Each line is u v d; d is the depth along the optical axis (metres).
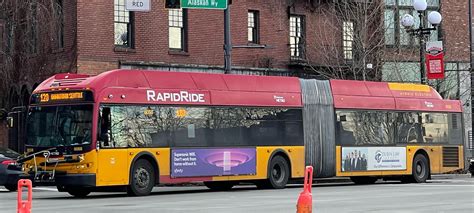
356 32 44.06
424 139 34.91
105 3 38.81
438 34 48.16
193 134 27.22
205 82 27.94
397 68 45.03
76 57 37.88
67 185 24.78
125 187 26.47
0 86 41.53
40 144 25.30
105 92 24.98
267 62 43.25
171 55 40.53
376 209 19.27
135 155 25.50
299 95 30.75
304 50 44.59
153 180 26.16
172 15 40.84
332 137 31.62
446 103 36.12
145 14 39.88
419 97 35.03
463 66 48.41
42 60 39.81
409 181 34.97
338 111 31.94
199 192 28.03
